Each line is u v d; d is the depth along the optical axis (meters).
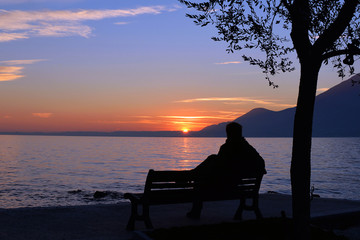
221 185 5.73
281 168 64.31
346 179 47.34
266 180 45.50
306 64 4.59
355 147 199.38
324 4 5.10
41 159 89.75
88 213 6.61
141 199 5.29
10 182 40.94
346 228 6.55
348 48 4.60
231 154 5.74
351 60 4.89
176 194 5.39
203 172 5.54
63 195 28.91
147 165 70.19
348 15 4.42
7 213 6.38
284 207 7.75
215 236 4.57
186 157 101.81
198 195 5.57
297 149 4.56
